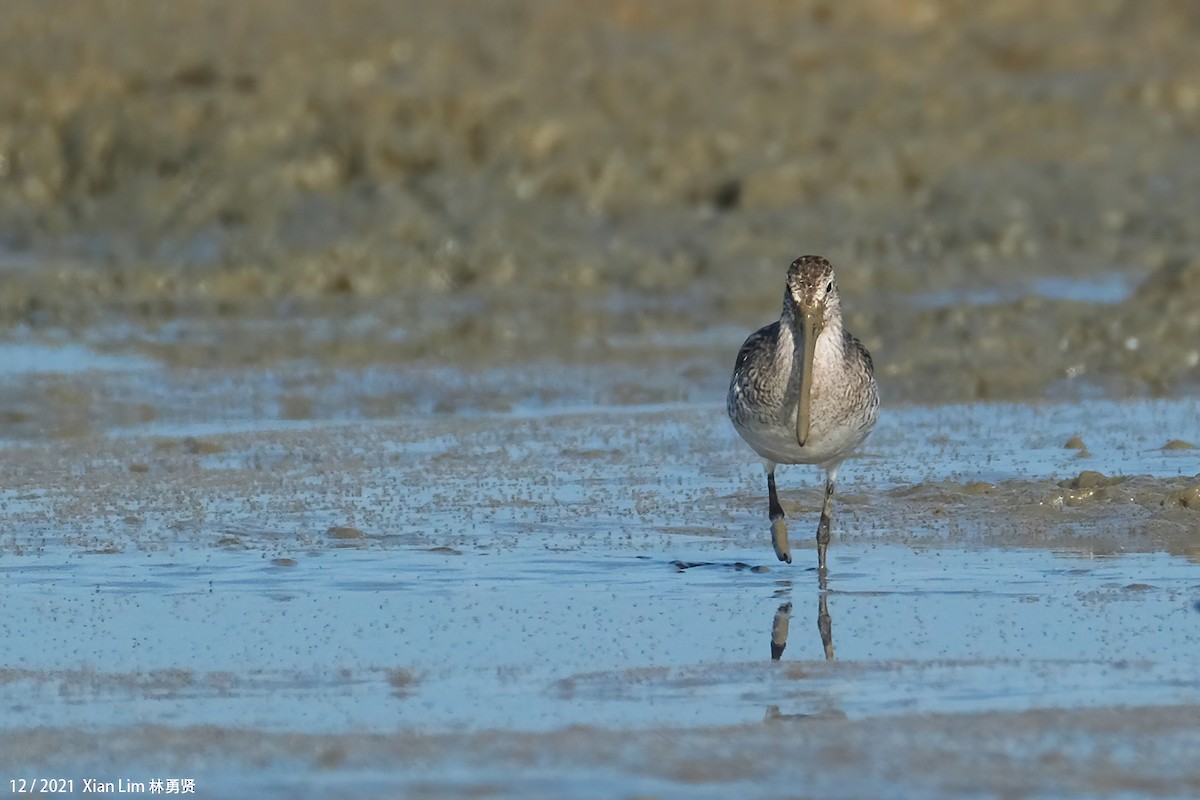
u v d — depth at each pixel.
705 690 8.68
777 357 11.80
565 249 26.09
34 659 9.45
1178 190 28.95
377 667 9.23
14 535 12.52
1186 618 9.98
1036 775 7.26
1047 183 29.28
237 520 12.96
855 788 7.14
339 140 30.02
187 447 15.82
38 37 35.25
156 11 37.34
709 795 7.09
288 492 13.93
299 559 11.80
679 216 28.09
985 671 8.94
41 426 17.00
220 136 29.98
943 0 41.25
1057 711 8.16
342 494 13.85
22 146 30.52
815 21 40.09
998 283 24.45
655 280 24.97
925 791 7.09
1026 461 14.64
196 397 18.38
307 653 9.52
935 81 34.38
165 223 28.55
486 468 14.87
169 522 12.90
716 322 22.73
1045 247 26.23
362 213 27.77
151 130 30.31
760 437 11.95
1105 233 26.69
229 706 8.53
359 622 10.21
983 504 13.12
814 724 8.04
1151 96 34.00
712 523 12.90
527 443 15.98
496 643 9.71
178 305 23.80
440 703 8.53
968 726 7.95
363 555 11.91
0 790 7.27
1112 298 22.92
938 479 14.02
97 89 32.28
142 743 7.87
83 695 8.74
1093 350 19.19
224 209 28.62
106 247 27.83
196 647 9.67
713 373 19.56
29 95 31.91
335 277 25.09
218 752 7.73
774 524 11.88
